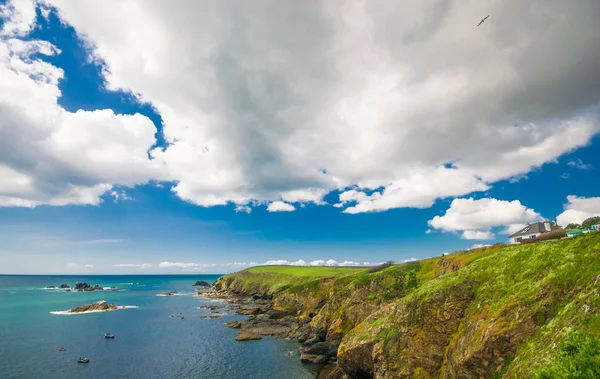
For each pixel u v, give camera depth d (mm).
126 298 193125
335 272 178750
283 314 116812
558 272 35344
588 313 25594
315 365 68250
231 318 123812
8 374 59469
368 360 51844
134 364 67000
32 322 107438
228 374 62344
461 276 49812
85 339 86438
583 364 19547
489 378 34188
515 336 33500
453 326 45156
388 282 78000
